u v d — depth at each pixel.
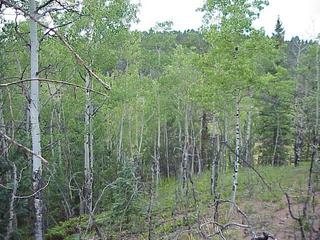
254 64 16.55
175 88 31.39
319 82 29.47
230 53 15.86
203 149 35.22
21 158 12.26
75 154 24.28
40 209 11.98
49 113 24.48
